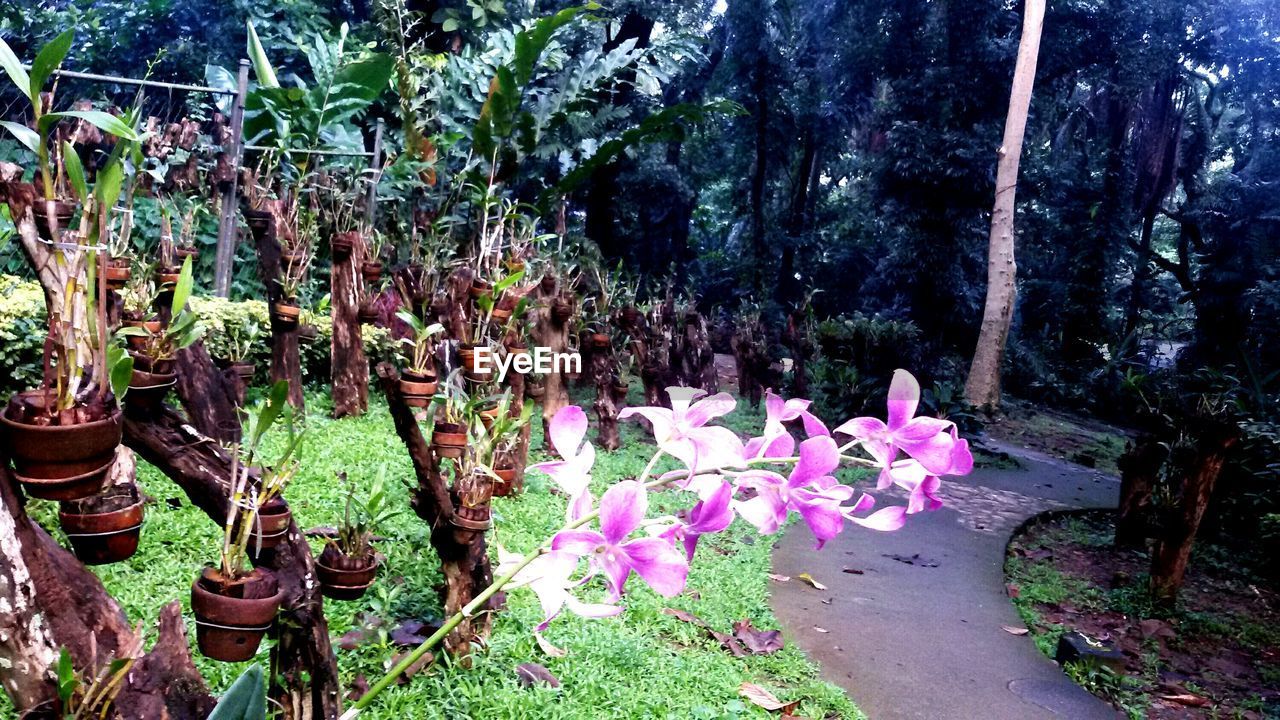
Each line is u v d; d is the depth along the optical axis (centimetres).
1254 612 541
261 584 146
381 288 715
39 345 469
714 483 78
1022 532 659
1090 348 1833
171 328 154
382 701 243
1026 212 1791
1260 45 1664
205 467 156
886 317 1630
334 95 724
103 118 104
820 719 294
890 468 81
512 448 399
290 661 183
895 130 1525
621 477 560
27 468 106
